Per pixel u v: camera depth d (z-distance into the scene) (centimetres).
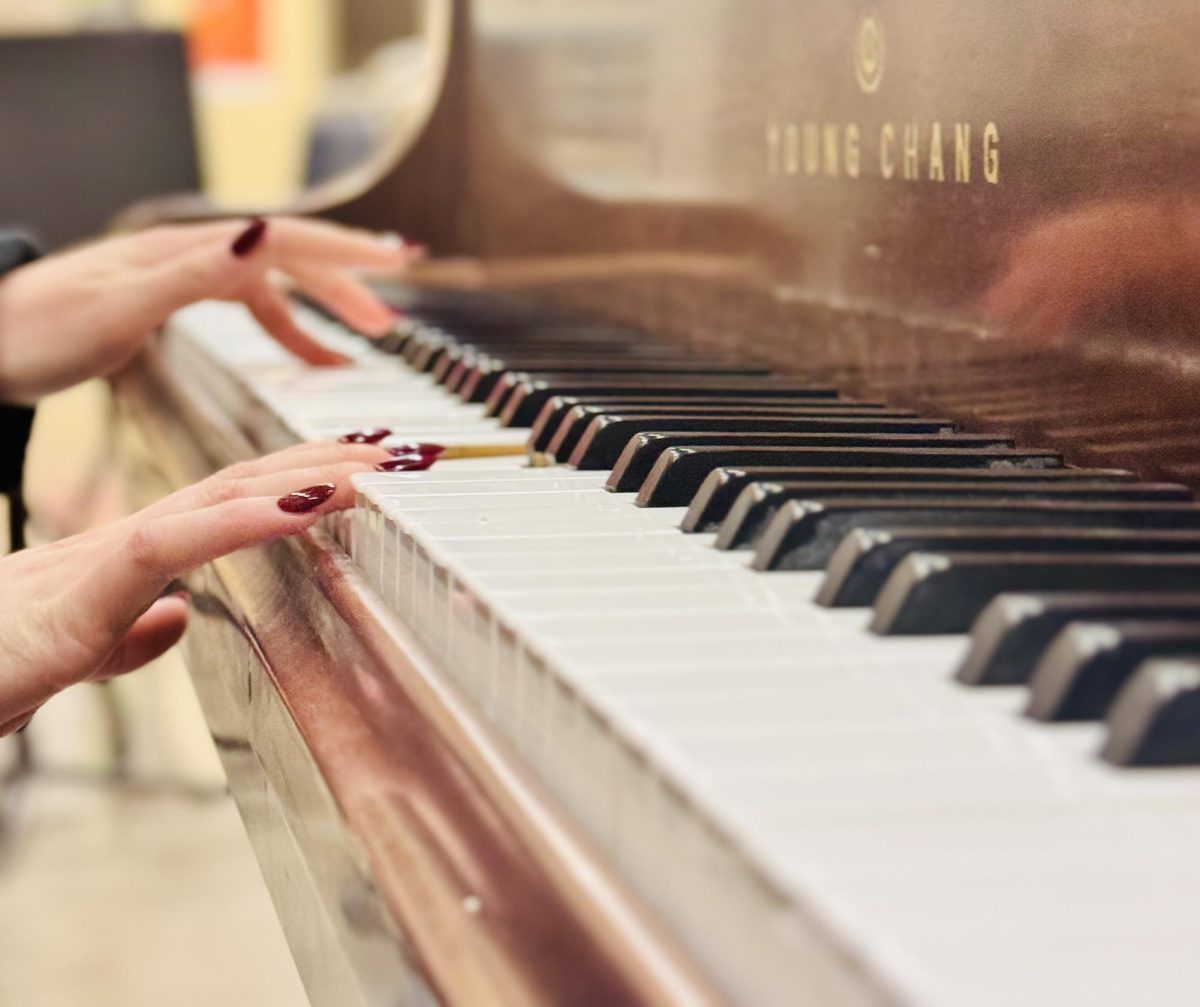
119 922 153
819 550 52
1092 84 58
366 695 50
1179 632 43
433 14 126
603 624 47
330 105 349
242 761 60
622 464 61
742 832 35
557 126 103
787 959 33
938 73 66
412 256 96
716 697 43
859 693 44
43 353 94
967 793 39
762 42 78
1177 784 40
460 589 50
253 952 147
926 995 29
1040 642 44
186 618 76
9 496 97
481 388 78
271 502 60
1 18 362
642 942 37
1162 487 54
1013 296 62
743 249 81
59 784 188
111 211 204
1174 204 55
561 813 42
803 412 68
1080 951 31
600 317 98
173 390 96
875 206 70
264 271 94
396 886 43
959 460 60
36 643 61
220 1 395
